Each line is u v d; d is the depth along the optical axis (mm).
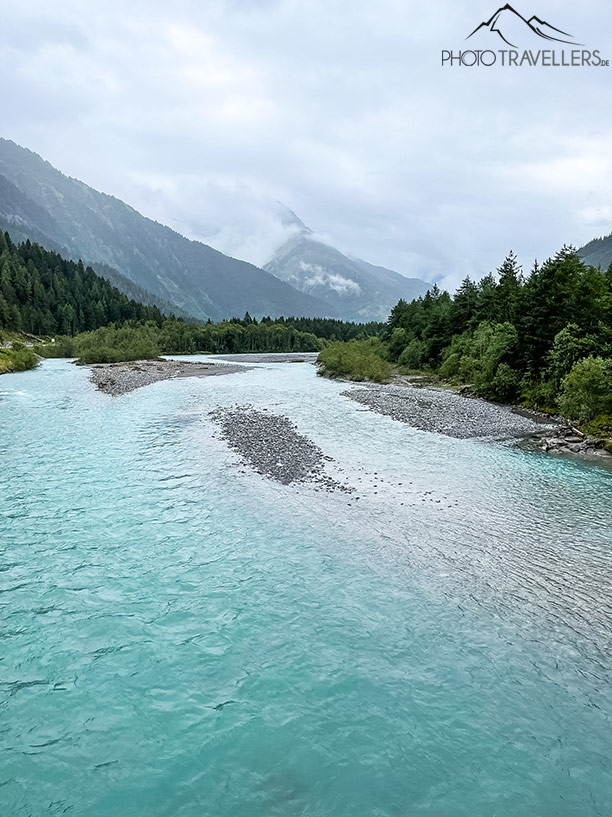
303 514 19719
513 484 23875
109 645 11664
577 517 19812
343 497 21672
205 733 9352
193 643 11812
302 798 8164
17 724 9445
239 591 14086
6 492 21406
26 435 32125
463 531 18391
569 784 8414
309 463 26672
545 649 11867
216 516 19328
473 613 13273
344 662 11273
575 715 9891
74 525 18172
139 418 38594
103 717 9656
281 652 11570
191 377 74625
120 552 16203
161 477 23844
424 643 11992
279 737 9281
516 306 58750
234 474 24516
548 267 55562
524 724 9648
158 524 18438
